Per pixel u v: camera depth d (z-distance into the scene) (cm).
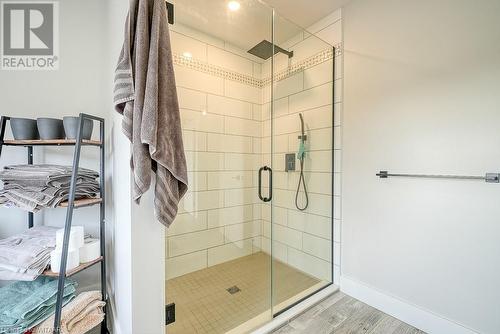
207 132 192
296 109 197
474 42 114
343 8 172
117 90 88
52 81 154
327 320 142
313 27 193
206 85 189
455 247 121
